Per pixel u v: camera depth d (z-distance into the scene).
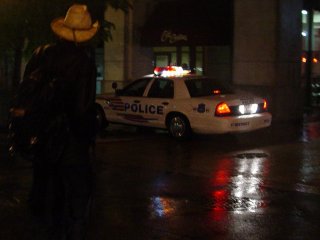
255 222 7.12
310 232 6.70
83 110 4.87
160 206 7.92
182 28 19.97
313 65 21.00
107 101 15.68
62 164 4.94
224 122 13.26
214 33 19.20
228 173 10.23
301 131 15.66
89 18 5.14
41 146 4.84
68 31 5.05
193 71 20.89
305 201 8.21
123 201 8.20
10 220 7.20
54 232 5.23
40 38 14.66
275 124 17.09
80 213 5.02
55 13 14.35
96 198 8.35
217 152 12.48
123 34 21.30
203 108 13.54
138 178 9.84
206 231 6.74
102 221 7.16
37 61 5.09
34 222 7.04
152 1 21.27
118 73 21.59
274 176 9.97
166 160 11.56
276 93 17.56
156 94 14.67
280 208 7.81
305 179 9.73
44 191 5.20
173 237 6.51
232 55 18.69
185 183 9.43
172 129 14.24
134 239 6.44
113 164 11.15
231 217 7.35
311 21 20.67
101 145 13.52
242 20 18.12
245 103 13.64
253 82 18.03
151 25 20.94
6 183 9.39
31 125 4.71
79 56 4.95
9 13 14.32
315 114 19.44
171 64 22.20
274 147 13.05
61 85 4.83
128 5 16.25
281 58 17.64
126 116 15.29
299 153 12.26
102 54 23.47
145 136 14.91
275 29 17.45
